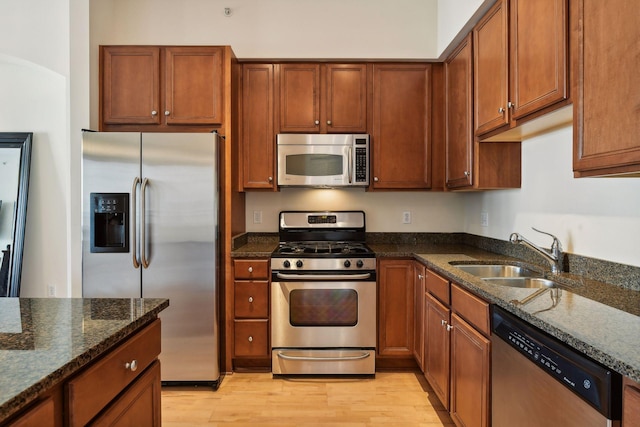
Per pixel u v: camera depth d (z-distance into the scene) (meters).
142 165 2.37
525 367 1.17
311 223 3.05
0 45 2.68
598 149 1.16
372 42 2.82
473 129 2.27
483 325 1.49
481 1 2.01
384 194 3.13
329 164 2.74
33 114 3.09
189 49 2.61
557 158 1.90
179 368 2.42
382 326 2.59
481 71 2.14
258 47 2.83
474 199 2.94
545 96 1.51
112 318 1.11
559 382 1.00
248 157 2.79
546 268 1.90
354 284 2.53
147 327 1.20
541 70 1.54
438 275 2.10
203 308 2.41
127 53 2.61
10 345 0.89
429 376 2.24
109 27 2.79
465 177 2.38
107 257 2.38
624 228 1.50
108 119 2.61
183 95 2.61
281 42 2.84
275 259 2.52
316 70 2.80
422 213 3.14
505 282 1.84
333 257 2.52
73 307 1.22
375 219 3.14
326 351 2.54
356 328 2.54
